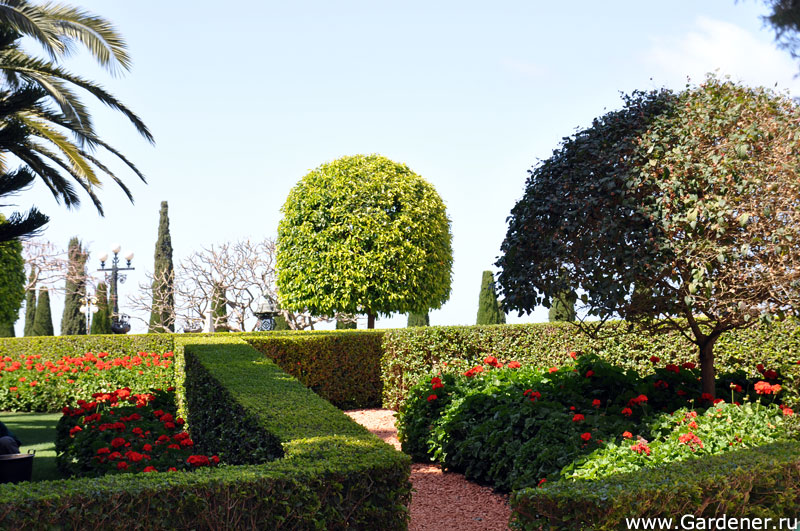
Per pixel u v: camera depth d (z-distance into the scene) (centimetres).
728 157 483
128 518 272
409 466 337
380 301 1588
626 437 498
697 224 485
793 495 354
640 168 509
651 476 327
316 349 1071
